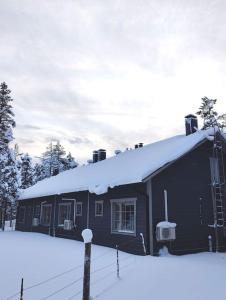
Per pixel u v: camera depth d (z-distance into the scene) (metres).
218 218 15.79
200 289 7.77
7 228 36.31
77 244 17.25
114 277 8.96
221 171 16.56
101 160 28.67
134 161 17.81
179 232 14.34
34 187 32.62
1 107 31.56
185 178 15.21
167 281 8.47
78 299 7.12
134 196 14.80
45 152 57.66
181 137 18.89
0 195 30.64
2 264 10.99
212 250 15.07
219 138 16.17
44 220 26.00
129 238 14.66
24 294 7.54
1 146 31.16
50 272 9.73
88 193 19.30
